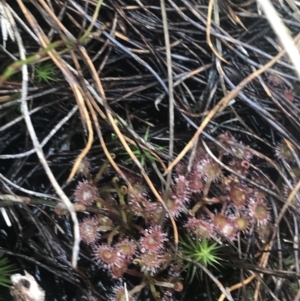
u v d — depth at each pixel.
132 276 0.15
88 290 0.15
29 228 0.15
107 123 0.15
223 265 0.15
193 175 0.15
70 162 0.16
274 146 0.16
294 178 0.16
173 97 0.15
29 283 0.13
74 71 0.14
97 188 0.15
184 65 0.17
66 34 0.14
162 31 0.16
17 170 0.15
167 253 0.15
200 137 0.15
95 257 0.15
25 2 0.15
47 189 0.16
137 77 0.16
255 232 0.16
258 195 0.16
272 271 0.15
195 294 0.16
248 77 0.15
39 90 0.15
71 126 0.16
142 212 0.15
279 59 0.16
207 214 0.15
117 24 0.16
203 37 0.16
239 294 0.15
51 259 0.15
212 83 0.16
